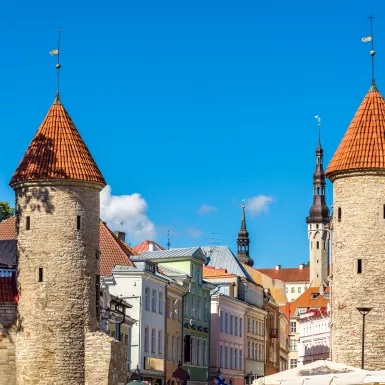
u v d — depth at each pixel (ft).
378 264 235.61
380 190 237.66
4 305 237.86
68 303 234.99
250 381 453.58
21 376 234.58
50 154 240.32
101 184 242.99
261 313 485.56
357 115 246.47
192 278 375.25
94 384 232.94
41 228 237.25
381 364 231.91
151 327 325.21
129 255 333.62
